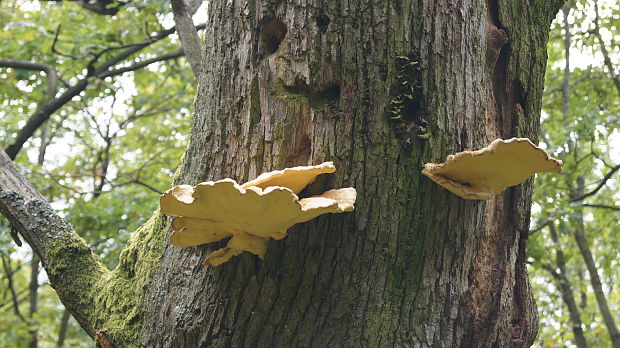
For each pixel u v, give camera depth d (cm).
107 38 1149
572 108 1041
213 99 326
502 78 356
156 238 353
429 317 324
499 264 352
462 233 323
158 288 336
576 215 1065
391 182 307
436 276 323
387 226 309
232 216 275
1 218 930
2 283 1816
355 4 311
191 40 588
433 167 299
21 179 438
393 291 317
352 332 316
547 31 380
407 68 310
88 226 1036
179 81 1382
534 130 364
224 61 328
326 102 312
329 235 306
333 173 304
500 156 282
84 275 392
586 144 1300
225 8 334
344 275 311
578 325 1211
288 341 317
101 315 364
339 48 309
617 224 1286
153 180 1205
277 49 321
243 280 312
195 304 319
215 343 317
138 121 1477
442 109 312
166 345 326
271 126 310
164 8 901
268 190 250
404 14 312
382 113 307
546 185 1075
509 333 356
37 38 1109
